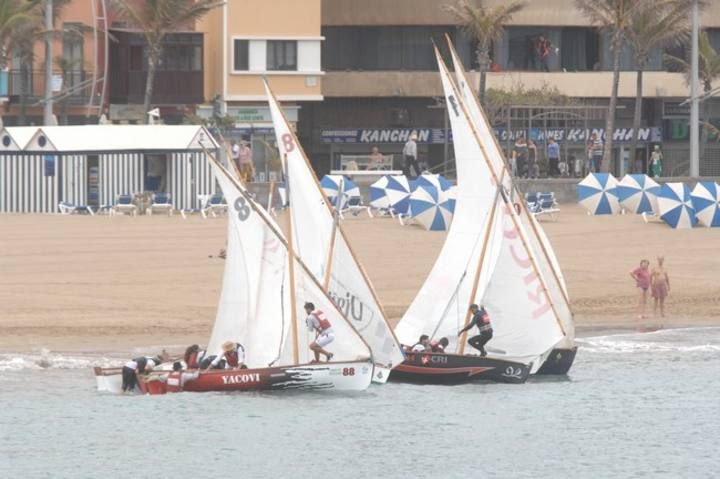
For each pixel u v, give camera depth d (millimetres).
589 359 198000
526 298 180625
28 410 167625
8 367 183500
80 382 178125
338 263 174375
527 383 185000
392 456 156250
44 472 149375
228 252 170875
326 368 171375
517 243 179625
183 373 172500
